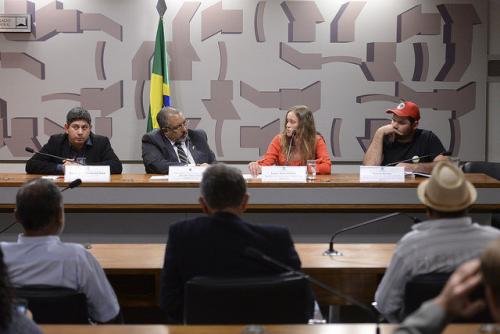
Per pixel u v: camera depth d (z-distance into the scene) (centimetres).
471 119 522
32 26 511
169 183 345
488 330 140
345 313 282
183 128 405
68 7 511
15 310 118
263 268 183
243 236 184
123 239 357
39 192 192
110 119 519
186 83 517
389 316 203
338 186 345
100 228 357
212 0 511
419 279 179
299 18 513
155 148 405
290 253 187
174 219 355
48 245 192
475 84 520
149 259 248
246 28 513
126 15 512
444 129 523
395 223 354
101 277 199
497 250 84
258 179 361
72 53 514
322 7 513
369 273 233
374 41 515
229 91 518
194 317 168
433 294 177
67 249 193
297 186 344
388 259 246
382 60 516
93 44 514
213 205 190
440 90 520
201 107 519
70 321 176
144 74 516
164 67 502
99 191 345
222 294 165
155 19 512
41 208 191
